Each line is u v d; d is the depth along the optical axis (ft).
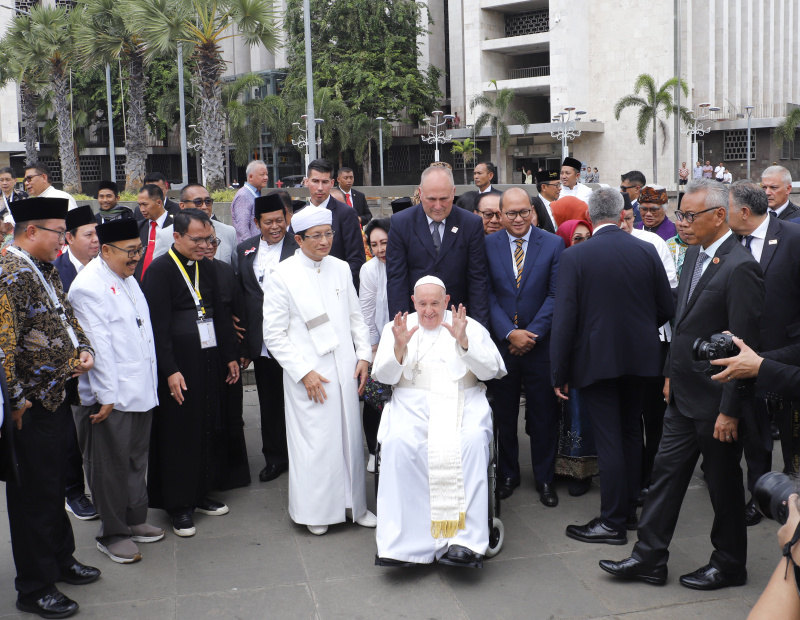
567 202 21.74
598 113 153.07
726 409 12.43
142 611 13.25
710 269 13.15
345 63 148.25
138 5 71.87
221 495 18.86
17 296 12.51
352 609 13.24
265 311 16.90
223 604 13.47
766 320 16.42
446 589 13.89
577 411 18.26
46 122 167.02
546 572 14.46
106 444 15.02
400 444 14.74
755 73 171.22
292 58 156.56
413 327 16.43
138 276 21.07
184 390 16.60
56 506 13.24
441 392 15.52
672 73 146.00
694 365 13.15
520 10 158.10
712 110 144.15
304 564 15.02
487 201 20.38
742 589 13.62
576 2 149.38
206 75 75.41
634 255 15.42
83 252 16.12
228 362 18.29
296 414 16.49
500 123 145.79
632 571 13.92
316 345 16.58
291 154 169.58
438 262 17.35
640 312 15.35
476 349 15.34
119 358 14.90
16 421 12.46
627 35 149.18
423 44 167.43
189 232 16.69
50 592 13.20
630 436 16.34
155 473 16.66
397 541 14.32
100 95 165.27
